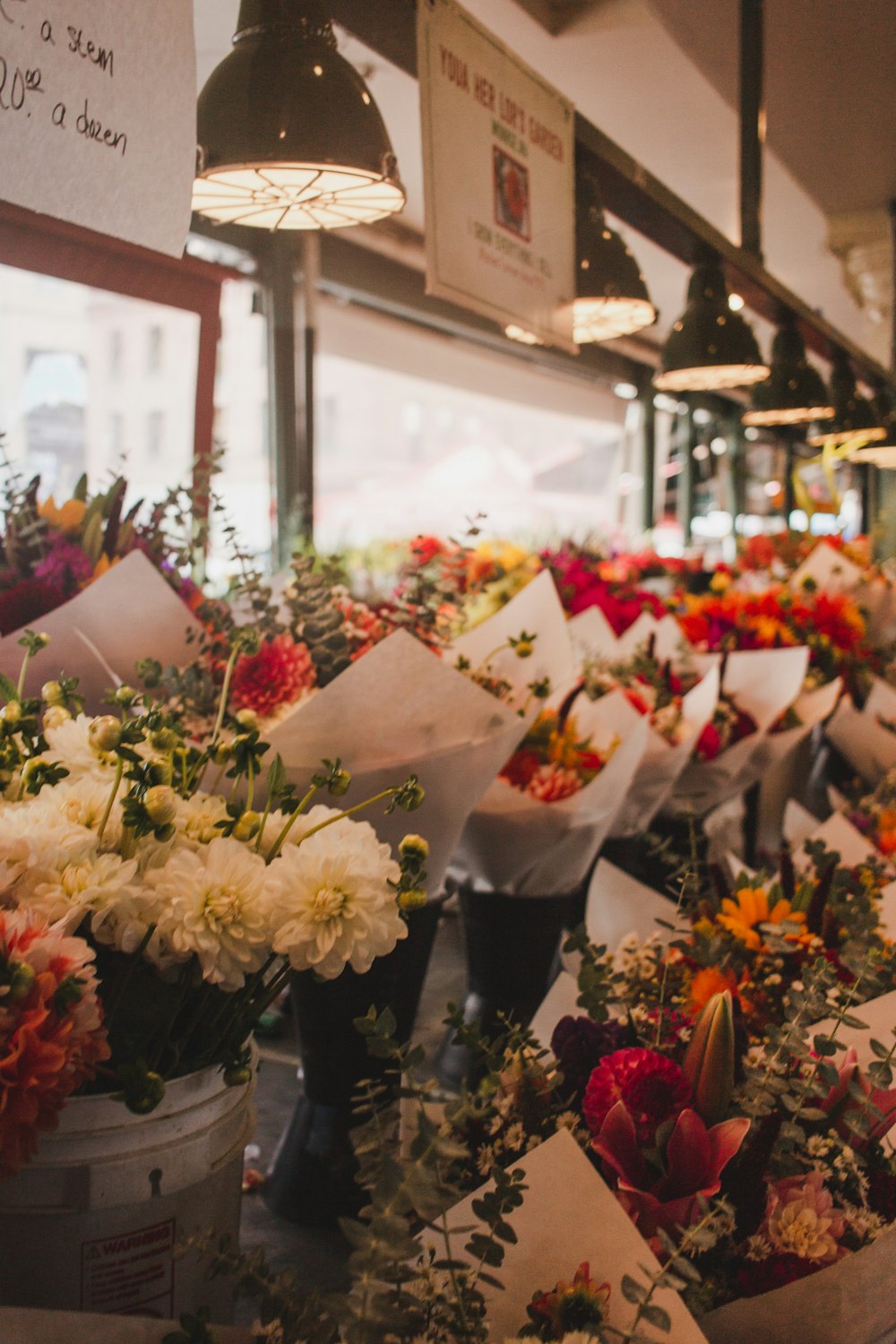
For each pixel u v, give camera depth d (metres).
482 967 1.79
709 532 8.60
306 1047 1.40
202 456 1.61
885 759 2.55
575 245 2.02
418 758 1.31
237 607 1.72
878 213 5.68
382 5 1.40
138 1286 0.79
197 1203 0.81
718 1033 0.84
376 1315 0.60
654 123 4.64
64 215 0.92
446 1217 0.78
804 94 4.22
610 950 1.33
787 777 3.06
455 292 1.43
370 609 1.75
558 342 1.72
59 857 0.74
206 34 1.60
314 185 1.38
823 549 4.03
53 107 0.90
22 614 1.44
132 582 1.35
